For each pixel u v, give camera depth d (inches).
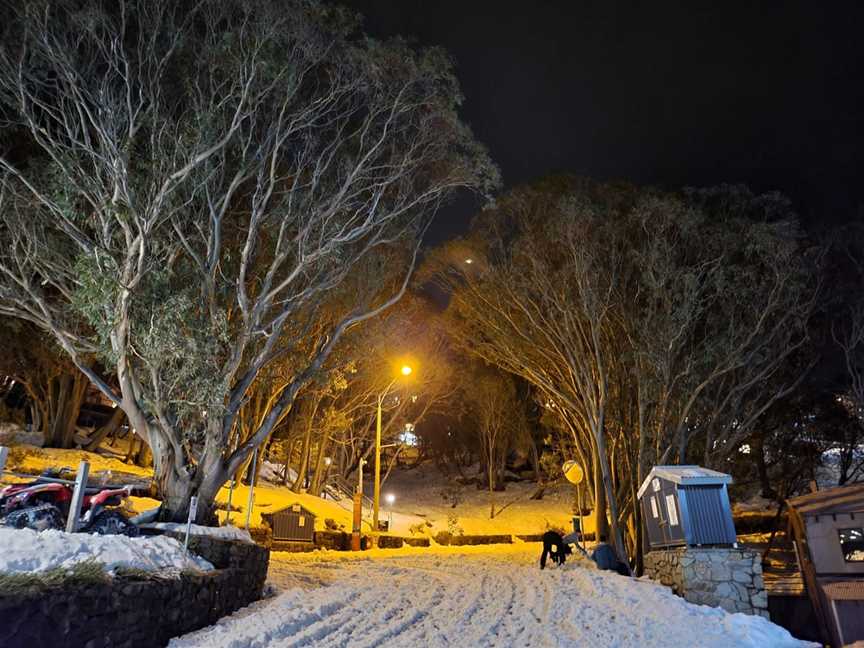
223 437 583.5
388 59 650.8
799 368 1128.2
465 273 1064.8
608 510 1050.7
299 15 608.1
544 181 1023.6
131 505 669.9
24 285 597.0
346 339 887.1
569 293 995.9
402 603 555.2
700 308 925.2
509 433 2214.6
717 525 583.8
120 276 550.0
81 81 573.0
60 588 281.6
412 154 700.7
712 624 487.2
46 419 1301.7
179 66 628.7
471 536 1562.5
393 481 2477.9
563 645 430.3
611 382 1037.2
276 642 382.0
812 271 991.6
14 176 660.7
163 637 357.4
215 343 565.9
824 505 695.7
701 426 1001.5
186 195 629.9
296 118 636.1
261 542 951.6
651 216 946.7
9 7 569.0
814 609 674.8
